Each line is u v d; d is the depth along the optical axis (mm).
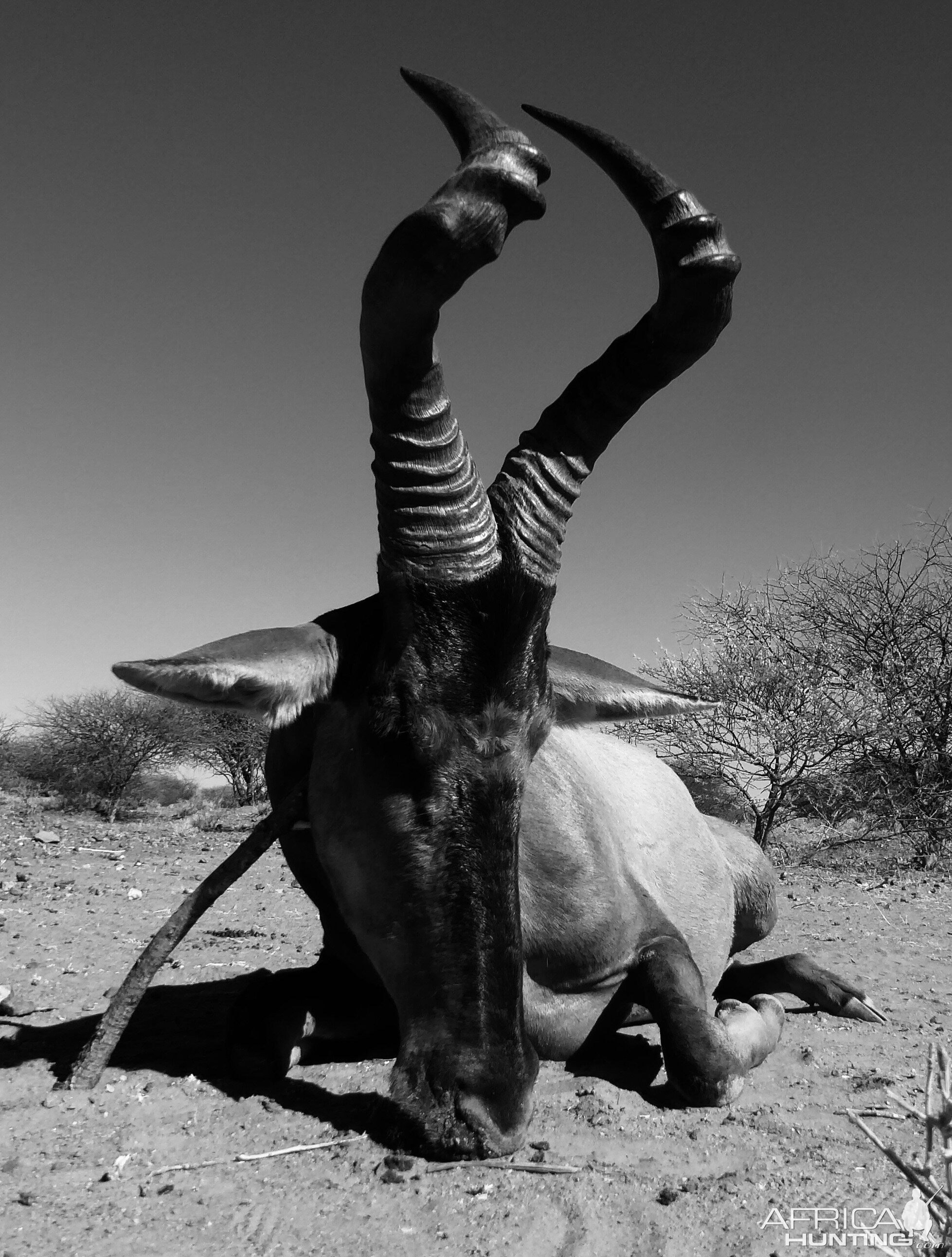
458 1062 3436
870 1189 3299
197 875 10531
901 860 13812
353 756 3699
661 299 3717
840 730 14023
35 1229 3008
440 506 3533
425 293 3156
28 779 27031
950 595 14984
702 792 15180
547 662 3781
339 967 4621
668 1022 4219
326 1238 2963
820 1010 5711
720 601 15586
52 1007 5438
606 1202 3172
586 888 4434
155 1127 3748
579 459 3814
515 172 3064
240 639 3619
